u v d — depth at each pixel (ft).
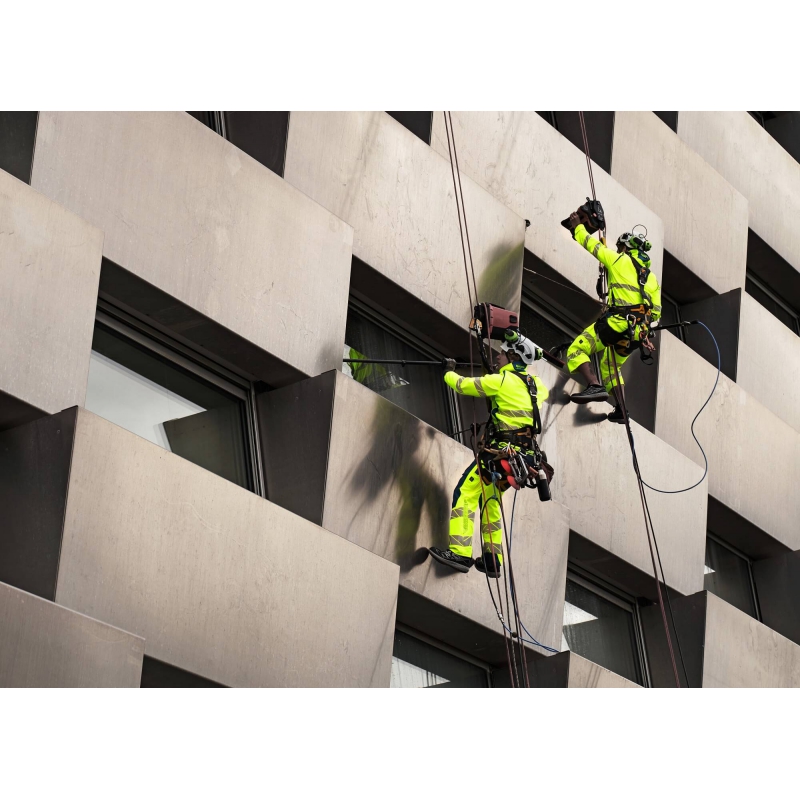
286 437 34.58
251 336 33.30
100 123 30.83
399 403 39.11
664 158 51.49
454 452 37.37
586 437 42.32
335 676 31.86
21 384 27.66
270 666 30.50
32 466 27.89
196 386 34.35
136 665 27.14
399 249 37.83
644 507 40.91
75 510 27.35
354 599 32.76
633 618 45.73
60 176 29.84
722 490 49.19
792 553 52.80
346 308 35.68
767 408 52.90
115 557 27.96
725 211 54.44
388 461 35.35
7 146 30.01
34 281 28.14
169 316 32.55
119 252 30.63
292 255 34.47
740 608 52.13
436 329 39.60
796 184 62.03
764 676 46.52
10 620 25.21
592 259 45.11
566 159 45.06
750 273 61.98
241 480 34.45
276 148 35.86
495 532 35.40
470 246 39.81
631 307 39.47
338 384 34.27
